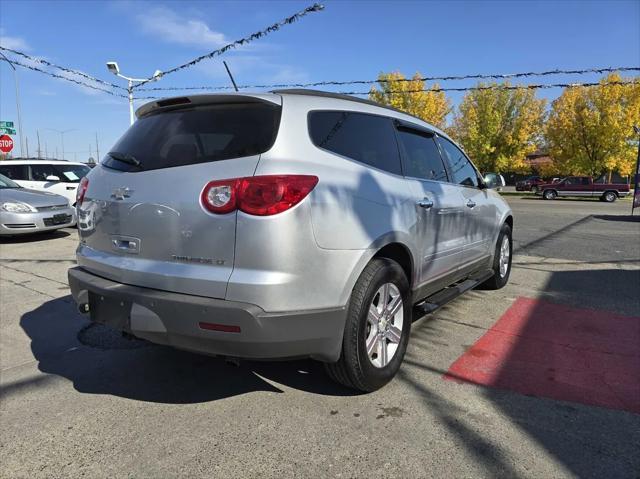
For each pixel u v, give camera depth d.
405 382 3.39
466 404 3.08
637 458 2.52
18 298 5.48
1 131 17.28
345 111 3.26
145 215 2.82
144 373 3.55
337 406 3.06
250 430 2.78
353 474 2.38
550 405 3.07
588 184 34.44
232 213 2.54
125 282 2.89
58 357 3.85
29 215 9.18
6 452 2.57
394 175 3.45
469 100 45.66
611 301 5.51
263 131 2.73
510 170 46.97
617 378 3.47
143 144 3.09
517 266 7.66
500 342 4.17
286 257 2.54
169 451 2.57
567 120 39.56
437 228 3.88
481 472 2.40
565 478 2.35
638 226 14.43
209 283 2.57
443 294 4.27
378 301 3.18
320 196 2.68
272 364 3.71
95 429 2.79
